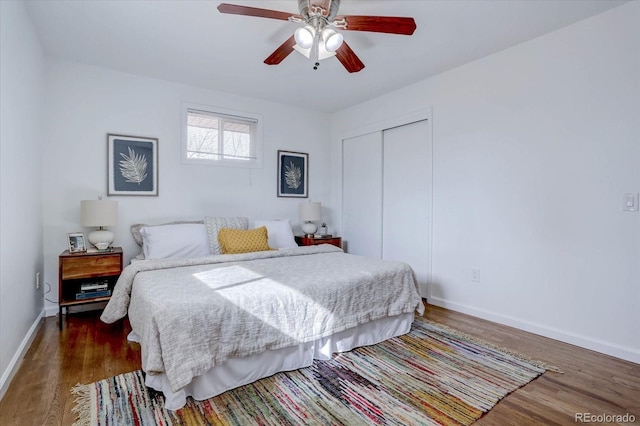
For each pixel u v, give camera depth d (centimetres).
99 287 280
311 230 416
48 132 289
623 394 175
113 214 291
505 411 160
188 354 154
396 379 188
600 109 226
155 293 180
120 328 261
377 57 290
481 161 294
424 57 290
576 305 238
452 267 319
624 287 217
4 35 175
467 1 210
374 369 199
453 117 316
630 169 214
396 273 251
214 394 167
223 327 168
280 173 423
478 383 184
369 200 415
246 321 175
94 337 242
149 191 337
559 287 247
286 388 177
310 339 198
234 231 318
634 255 213
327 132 466
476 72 297
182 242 308
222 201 383
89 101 307
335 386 180
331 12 187
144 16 228
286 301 190
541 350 229
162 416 151
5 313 177
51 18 230
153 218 340
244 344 174
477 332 261
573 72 238
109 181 317
